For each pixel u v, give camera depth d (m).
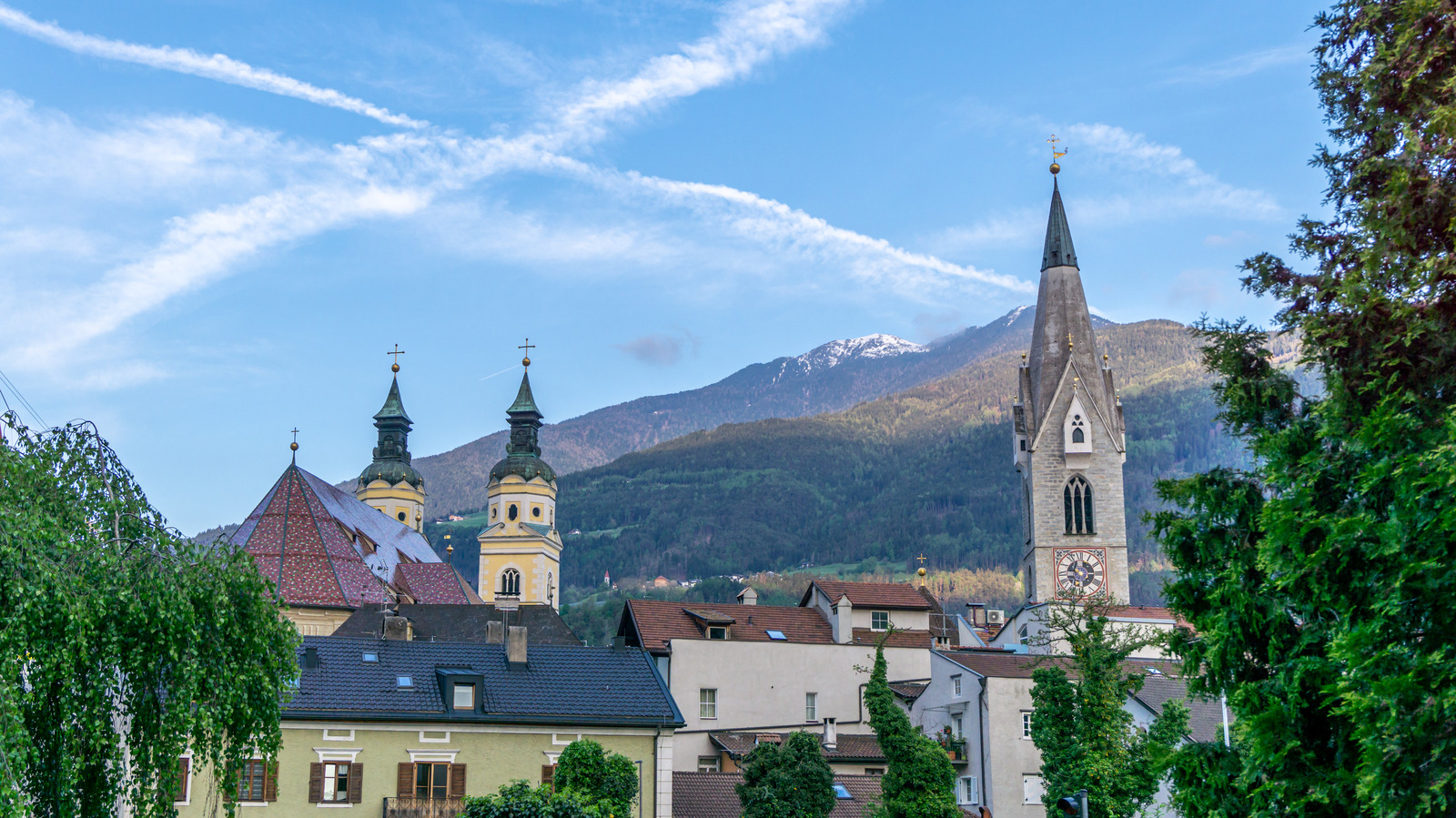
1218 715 61.53
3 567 22.84
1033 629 101.69
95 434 26.97
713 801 61.47
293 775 50.25
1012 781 67.69
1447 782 20.30
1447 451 21.53
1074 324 107.69
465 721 52.03
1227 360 29.06
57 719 24.12
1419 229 24.83
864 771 75.31
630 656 57.97
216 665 25.52
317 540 94.88
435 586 111.69
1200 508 29.06
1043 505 104.31
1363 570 23.52
